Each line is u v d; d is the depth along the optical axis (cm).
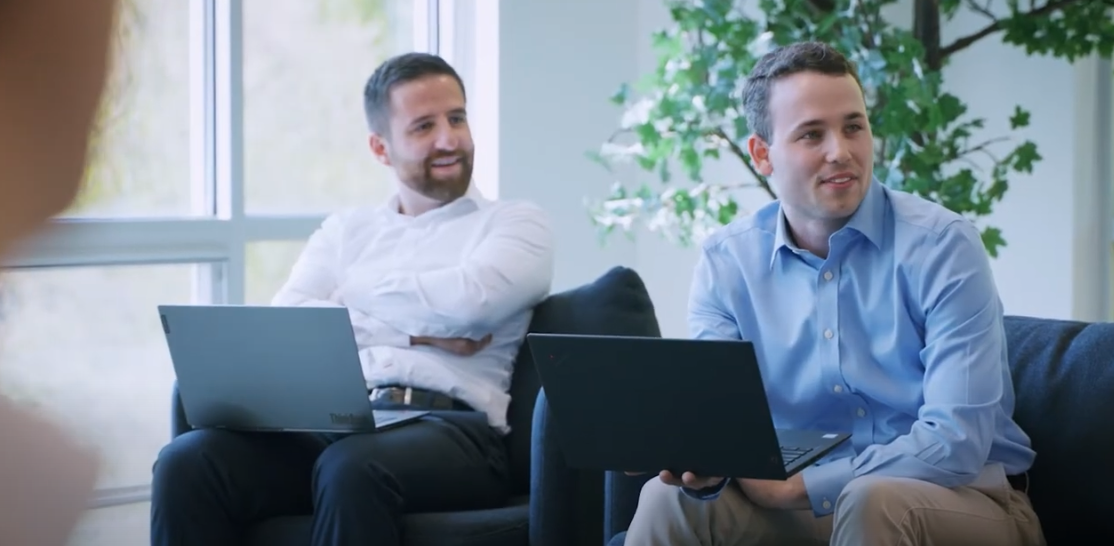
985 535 275
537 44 560
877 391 298
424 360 381
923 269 290
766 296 315
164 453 345
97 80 36
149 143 494
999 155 514
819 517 288
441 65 411
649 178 595
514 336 393
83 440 41
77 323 471
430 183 403
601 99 580
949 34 527
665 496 287
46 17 36
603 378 258
